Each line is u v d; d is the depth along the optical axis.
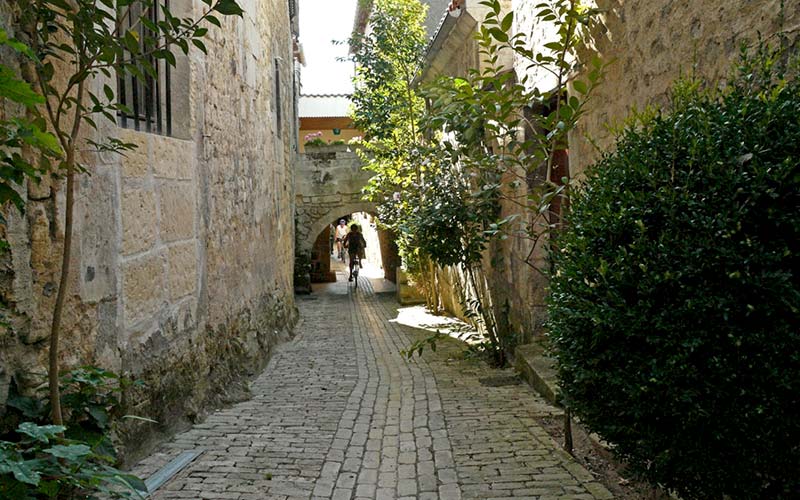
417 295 17.56
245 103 8.09
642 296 2.78
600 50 5.39
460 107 5.67
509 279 8.78
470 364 8.49
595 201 3.24
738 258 2.44
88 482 2.35
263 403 6.36
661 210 2.80
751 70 2.92
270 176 10.11
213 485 3.94
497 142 8.05
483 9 9.23
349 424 5.54
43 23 2.99
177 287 5.36
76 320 3.65
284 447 4.81
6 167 2.51
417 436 5.18
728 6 3.52
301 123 33.38
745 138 2.55
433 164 9.35
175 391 5.17
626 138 3.33
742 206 2.47
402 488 4.03
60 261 3.46
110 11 4.47
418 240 8.91
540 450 4.69
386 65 14.49
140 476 4.00
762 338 2.41
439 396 6.64
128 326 4.36
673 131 2.86
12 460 2.11
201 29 3.16
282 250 11.66
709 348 2.55
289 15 14.73
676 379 2.61
